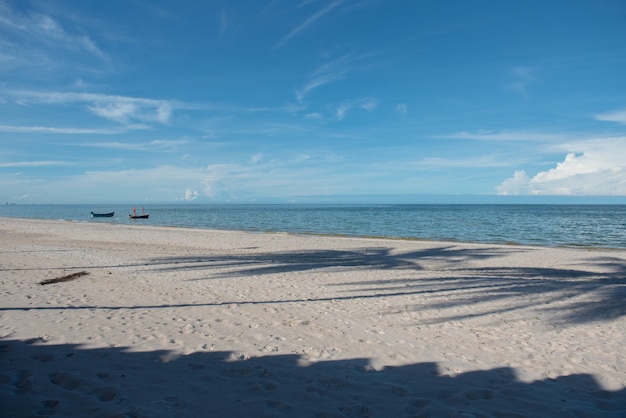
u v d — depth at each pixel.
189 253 19.12
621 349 6.04
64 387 4.31
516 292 10.16
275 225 47.84
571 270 15.10
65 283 10.77
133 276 12.19
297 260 16.81
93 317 7.26
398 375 4.87
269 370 4.92
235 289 10.37
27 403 3.89
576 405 4.13
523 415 3.88
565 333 6.88
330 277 12.36
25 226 40.75
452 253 19.61
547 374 5.02
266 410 3.87
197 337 6.22
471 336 6.62
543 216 70.69
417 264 16.20
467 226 43.62
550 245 24.64
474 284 11.27
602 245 24.97
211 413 3.78
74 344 5.76
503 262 16.97
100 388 4.27
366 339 6.32
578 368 5.24
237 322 7.17
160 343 5.88
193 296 9.44
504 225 45.06
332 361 5.30
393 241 25.48
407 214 82.62
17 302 8.34
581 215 75.75
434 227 42.25
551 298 9.48
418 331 6.84
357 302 9.02
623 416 3.93
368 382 4.62
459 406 4.05
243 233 32.56
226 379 4.61
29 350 5.46
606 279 13.23
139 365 4.99
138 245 22.80
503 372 5.04
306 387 4.43
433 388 4.48
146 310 7.93
